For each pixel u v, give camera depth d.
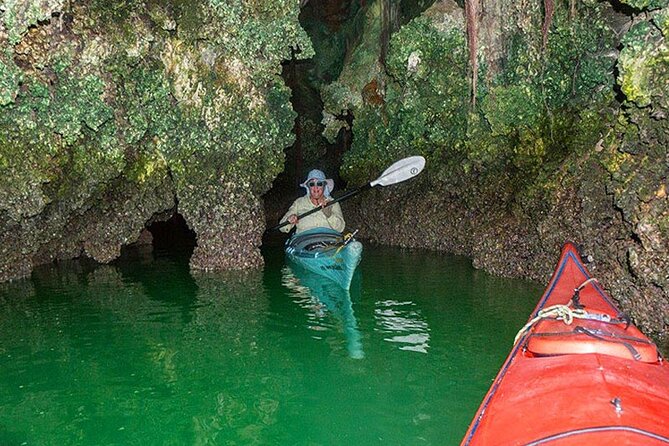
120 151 7.15
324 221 8.42
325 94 11.46
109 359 4.53
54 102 6.36
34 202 6.38
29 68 6.09
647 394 2.38
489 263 7.48
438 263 8.23
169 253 9.52
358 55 11.20
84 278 7.48
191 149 7.54
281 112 8.01
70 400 3.79
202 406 3.68
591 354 2.78
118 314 5.78
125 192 8.03
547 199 6.75
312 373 4.18
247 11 7.27
